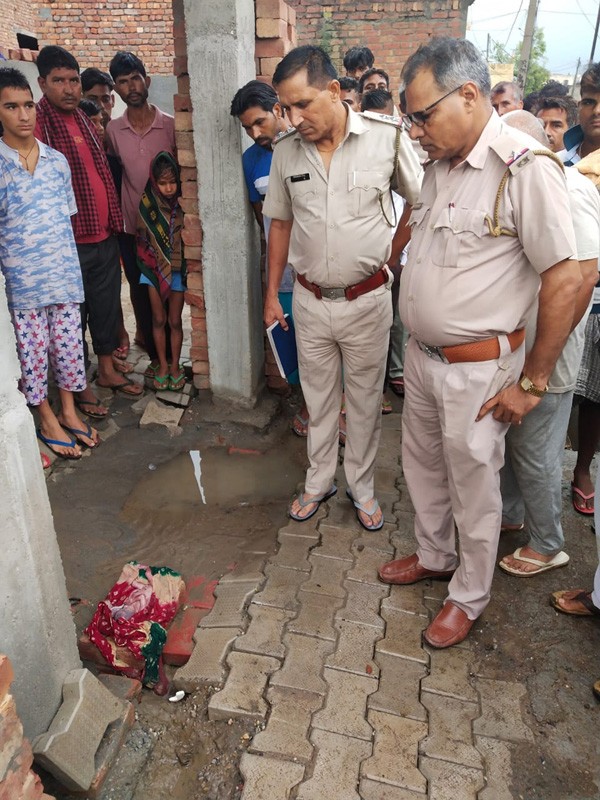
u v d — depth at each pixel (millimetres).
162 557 2893
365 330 2660
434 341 2090
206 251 3732
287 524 3068
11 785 1463
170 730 2082
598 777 1934
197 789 1901
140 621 2305
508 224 1875
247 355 3922
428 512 2525
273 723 2020
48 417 3555
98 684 1988
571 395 2430
